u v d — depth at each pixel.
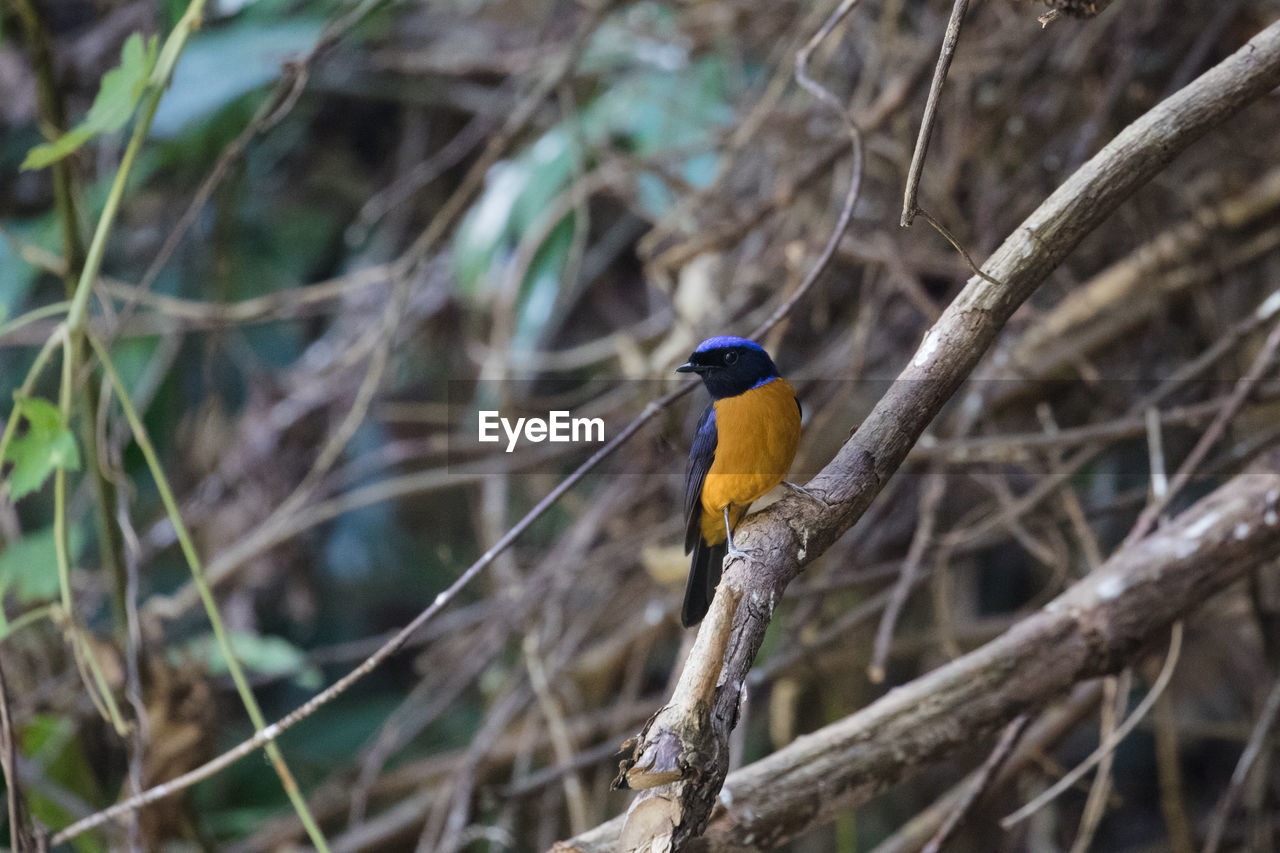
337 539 15.80
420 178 12.46
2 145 13.05
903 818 13.86
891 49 9.93
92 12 14.27
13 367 13.90
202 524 12.52
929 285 11.20
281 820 12.46
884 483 4.09
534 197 11.98
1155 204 10.33
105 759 9.48
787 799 5.60
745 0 11.50
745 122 10.54
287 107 8.05
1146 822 14.71
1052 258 4.06
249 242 14.52
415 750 15.47
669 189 11.66
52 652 9.44
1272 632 8.03
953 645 9.04
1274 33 4.00
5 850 8.48
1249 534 6.27
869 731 5.85
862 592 11.41
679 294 11.20
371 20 12.75
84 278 6.06
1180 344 10.76
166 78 5.99
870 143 9.73
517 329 11.86
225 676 10.66
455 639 12.14
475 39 14.62
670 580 9.88
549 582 10.59
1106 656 6.16
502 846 10.10
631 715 10.80
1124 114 9.96
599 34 12.88
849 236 9.57
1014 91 9.72
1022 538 8.62
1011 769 8.98
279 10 13.48
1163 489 7.19
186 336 14.17
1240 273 10.16
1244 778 7.65
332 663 17.19
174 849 10.60
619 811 11.98
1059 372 10.17
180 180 14.06
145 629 8.30
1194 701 13.59
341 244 15.03
